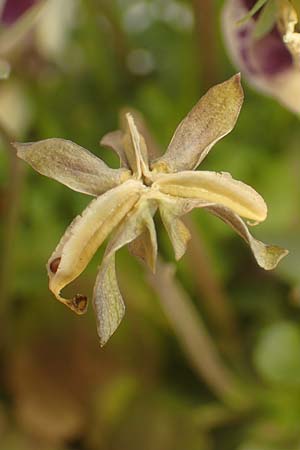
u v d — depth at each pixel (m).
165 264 0.15
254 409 0.18
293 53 0.12
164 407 0.18
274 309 0.19
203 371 0.18
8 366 0.19
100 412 0.19
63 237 0.11
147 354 0.19
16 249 0.18
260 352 0.18
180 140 0.11
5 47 0.16
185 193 0.11
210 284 0.18
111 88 0.21
